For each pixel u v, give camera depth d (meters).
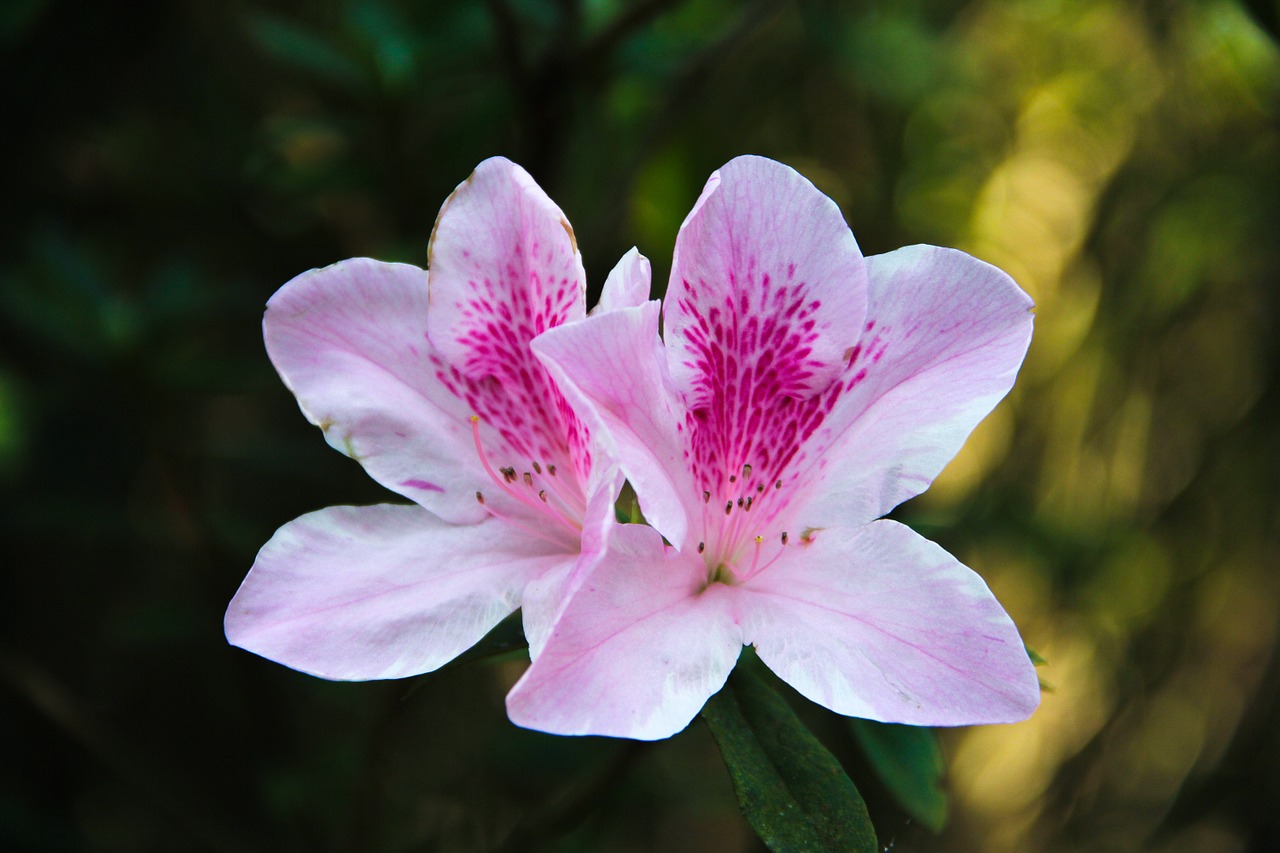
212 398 0.58
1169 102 0.65
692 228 0.33
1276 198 0.64
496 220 0.34
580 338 0.32
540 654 0.31
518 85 0.43
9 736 0.54
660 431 0.33
